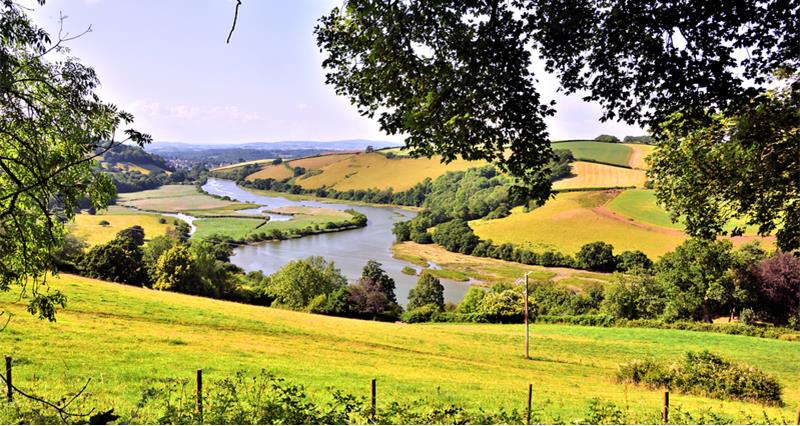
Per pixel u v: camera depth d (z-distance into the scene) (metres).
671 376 26.70
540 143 7.41
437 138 7.32
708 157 10.67
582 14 7.11
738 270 57.06
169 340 28.86
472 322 59.75
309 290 67.00
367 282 69.56
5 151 8.87
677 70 7.06
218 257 96.69
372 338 39.69
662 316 60.12
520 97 7.20
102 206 10.45
